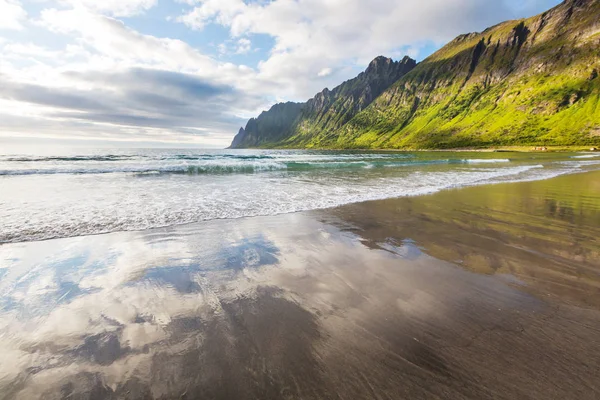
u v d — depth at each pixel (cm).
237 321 408
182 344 356
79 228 861
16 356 332
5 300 459
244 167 3269
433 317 418
